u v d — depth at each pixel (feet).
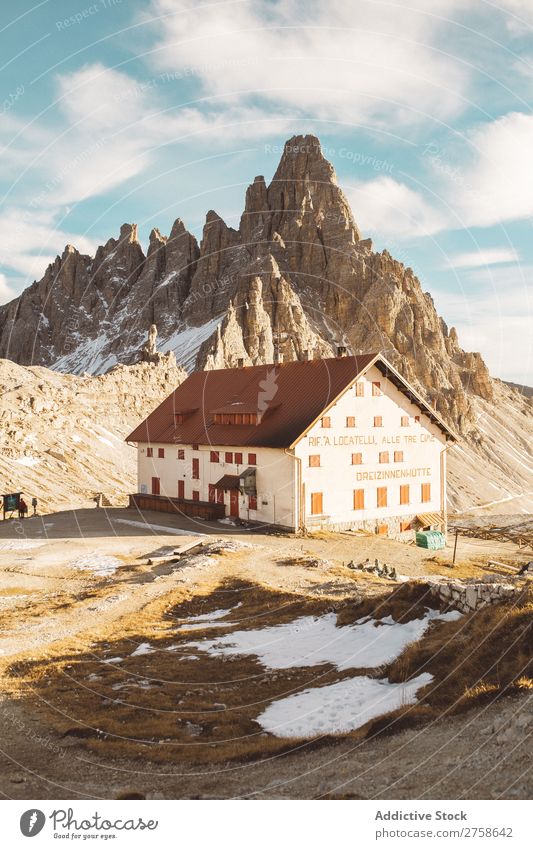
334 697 54.03
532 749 35.88
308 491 165.07
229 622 85.30
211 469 193.16
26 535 163.43
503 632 55.57
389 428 184.96
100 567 126.21
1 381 354.54
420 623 71.72
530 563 103.19
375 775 37.78
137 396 427.33
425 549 155.84
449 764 37.22
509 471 654.94
